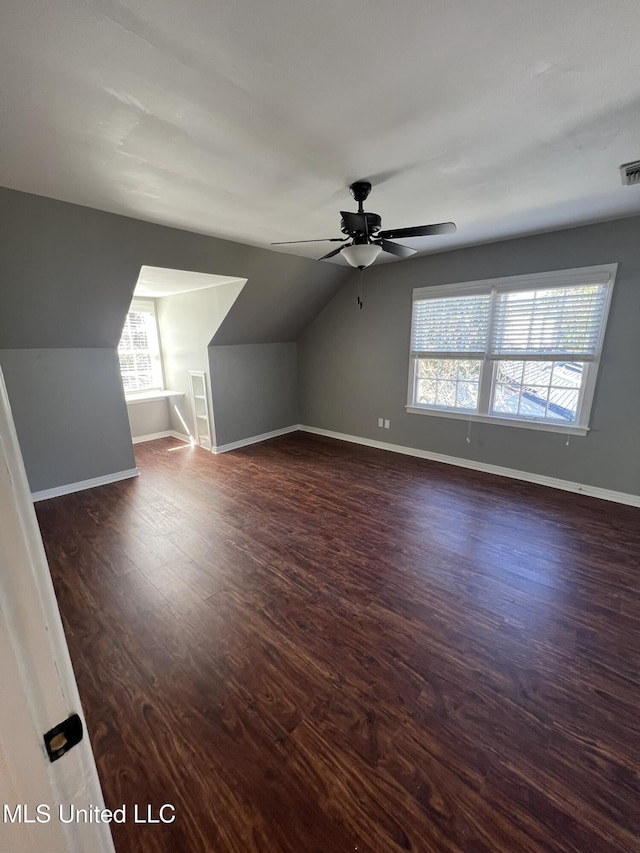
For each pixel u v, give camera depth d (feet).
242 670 5.78
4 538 1.39
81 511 11.21
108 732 4.89
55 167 6.48
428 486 12.68
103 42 3.79
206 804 4.13
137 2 3.35
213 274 12.36
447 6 3.46
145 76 4.32
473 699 5.27
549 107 4.99
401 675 5.66
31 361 11.37
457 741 4.74
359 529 9.95
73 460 12.53
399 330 15.29
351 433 18.21
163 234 10.07
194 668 5.82
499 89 4.63
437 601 7.22
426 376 15.03
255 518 10.65
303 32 3.72
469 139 5.79
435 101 4.85
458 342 13.66
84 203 8.20
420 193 7.93
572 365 11.47
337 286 16.72
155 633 6.52
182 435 18.67
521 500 11.48
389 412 16.46
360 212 7.20
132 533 9.90
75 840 1.75
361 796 4.18
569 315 11.19
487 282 12.46
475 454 14.11
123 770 4.46
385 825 3.93
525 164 6.65
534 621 6.70
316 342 18.54
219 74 4.30
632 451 10.78
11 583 1.43
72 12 3.43
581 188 7.79
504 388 13.01
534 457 12.67
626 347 10.41
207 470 14.57
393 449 16.65
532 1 3.40
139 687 5.52
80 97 4.66
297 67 4.19
